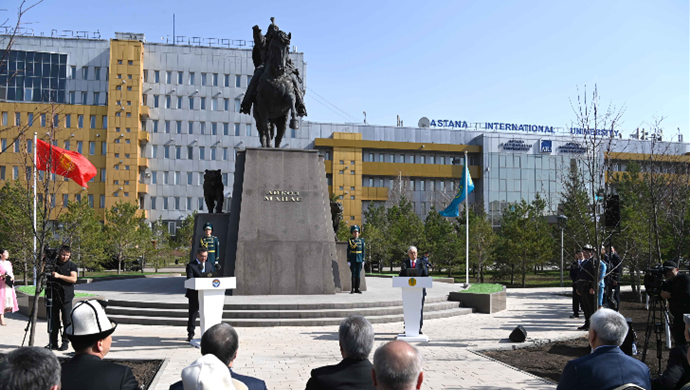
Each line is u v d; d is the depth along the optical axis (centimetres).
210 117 6266
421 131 6894
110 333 397
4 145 5428
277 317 1314
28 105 5531
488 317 1547
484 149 6800
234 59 6353
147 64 6159
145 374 812
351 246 1656
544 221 4188
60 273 1012
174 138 6178
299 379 778
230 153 6278
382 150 6875
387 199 6681
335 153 6606
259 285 1570
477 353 1002
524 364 915
